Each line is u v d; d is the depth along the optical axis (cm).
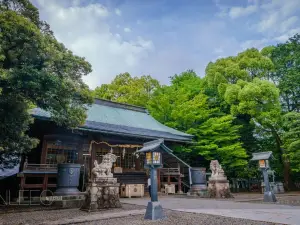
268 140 2220
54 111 871
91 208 782
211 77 2259
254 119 2034
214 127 1827
